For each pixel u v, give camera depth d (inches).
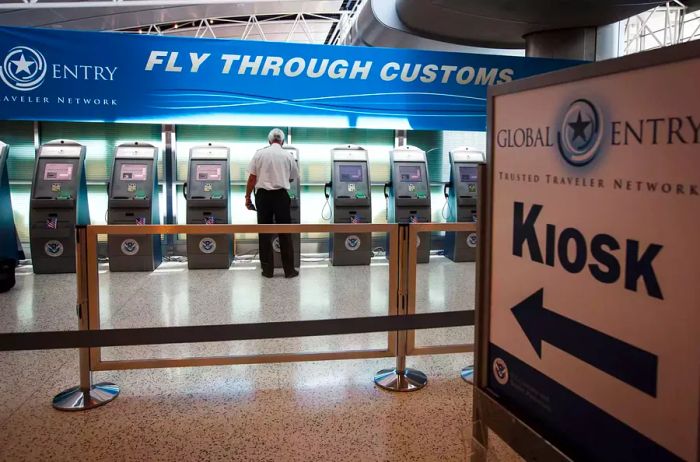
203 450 98.3
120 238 254.2
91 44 185.5
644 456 38.6
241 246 303.0
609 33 220.1
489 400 54.6
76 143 261.7
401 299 127.7
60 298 205.9
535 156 47.6
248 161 297.3
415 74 208.5
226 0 272.2
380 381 126.9
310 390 124.5
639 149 37.6
